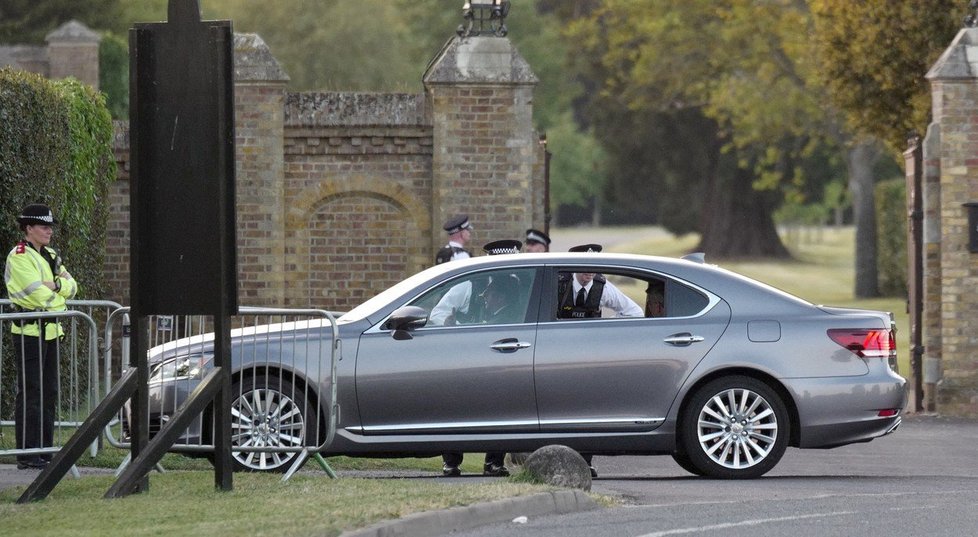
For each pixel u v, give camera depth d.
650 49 167.00
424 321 46.69
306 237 72.94
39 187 61.09
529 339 46.78
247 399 46.31
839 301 181.38
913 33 93.69
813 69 138.88
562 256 47.94
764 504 40.34
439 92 72.44
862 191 183.88
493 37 73.19
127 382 40.66
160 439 40.06
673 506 39.81
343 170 72.94
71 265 66.44
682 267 48.22
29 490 39.66
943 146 73.31
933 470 53.69
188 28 39.88
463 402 46.41
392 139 73.00
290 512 35.16
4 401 57.34
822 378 47.47
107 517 35.62
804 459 57.38
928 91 94.69
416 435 46.38
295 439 45.34
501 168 72.69
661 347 47.06
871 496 42.22
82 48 140.25
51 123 62.34
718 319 47.62
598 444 46.94
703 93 172.50
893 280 183.00
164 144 40.09
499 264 47.72
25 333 47.38
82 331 66.81
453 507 36.16
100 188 71.31
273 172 72.31
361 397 46.12
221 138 39.81
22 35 187.25
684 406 47.38
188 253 40.19
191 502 37.88
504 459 53.97
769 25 154.50
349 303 73.12
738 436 47.34
